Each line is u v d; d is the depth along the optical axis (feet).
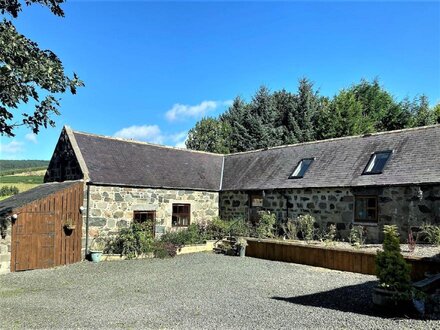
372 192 43.34
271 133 100.22
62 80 27.94
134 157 56.08
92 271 38.24
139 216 51.60
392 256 21.95
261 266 40.24
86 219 45.73
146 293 28.17
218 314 22.02
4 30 24.86
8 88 25.77
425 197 38.96
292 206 51.85
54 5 28.43
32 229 40.65
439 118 102.58
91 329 19.34
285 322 20.15
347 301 24.71
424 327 18.40
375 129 103.14
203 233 56.08
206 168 66.03
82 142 51.13
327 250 39.01
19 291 29.63
